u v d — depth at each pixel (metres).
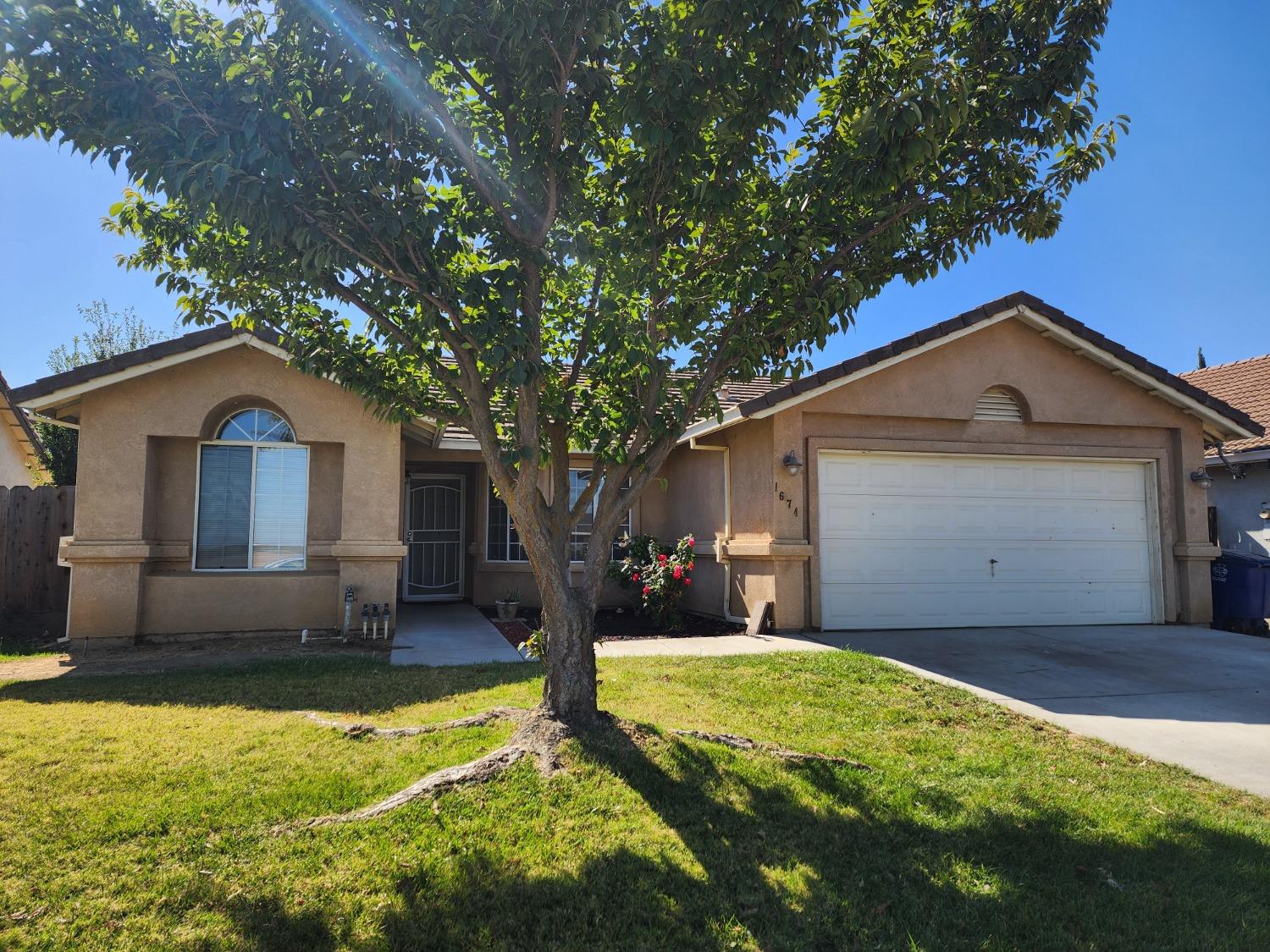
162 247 5.52
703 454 12.43
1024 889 3.47
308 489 10.14
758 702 6.36
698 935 3.05
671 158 4.45
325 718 5.64
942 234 5.65
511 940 2.99
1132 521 11.66
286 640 9.46
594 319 4.97
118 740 5.03
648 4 4.44
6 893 3.16
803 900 3.32
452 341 4.89
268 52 4.27
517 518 5.02
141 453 9.34
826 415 10.34
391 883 3.33
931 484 10.77
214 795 4.13
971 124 4.95
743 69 4.59
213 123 3.96
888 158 4.46
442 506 14.25
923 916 3.24
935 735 5.71
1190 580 11.43
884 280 5.62
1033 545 11.13
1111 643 9.53
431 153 4.58
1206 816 4.31
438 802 4.04
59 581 11.34
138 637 9.23
